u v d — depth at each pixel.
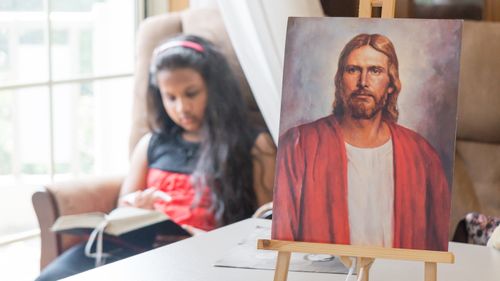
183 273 1.44
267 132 2.70
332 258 1.55
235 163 2.57
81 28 3.15
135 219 2.32
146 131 2.77
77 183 2.50
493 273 1.52
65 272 2.26
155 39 2.83
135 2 3.33
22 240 3.19
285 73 1.32
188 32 2.83
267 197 2.59
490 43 2.42
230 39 2.72
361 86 1.29
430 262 1.24
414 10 2.63
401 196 1.25
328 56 1.31
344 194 1.26
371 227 1.25
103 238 2.33
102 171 3.37
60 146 3.16
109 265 1.48
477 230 2.04
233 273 1.45
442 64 1.27
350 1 2.62
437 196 1.24
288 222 1.27
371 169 1.27
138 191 2.55
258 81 2.55
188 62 2.60
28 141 3.09
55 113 3.11
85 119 3.24
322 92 1.30
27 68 3.02
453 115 1.26
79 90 3.19
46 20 3.03
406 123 1.27
